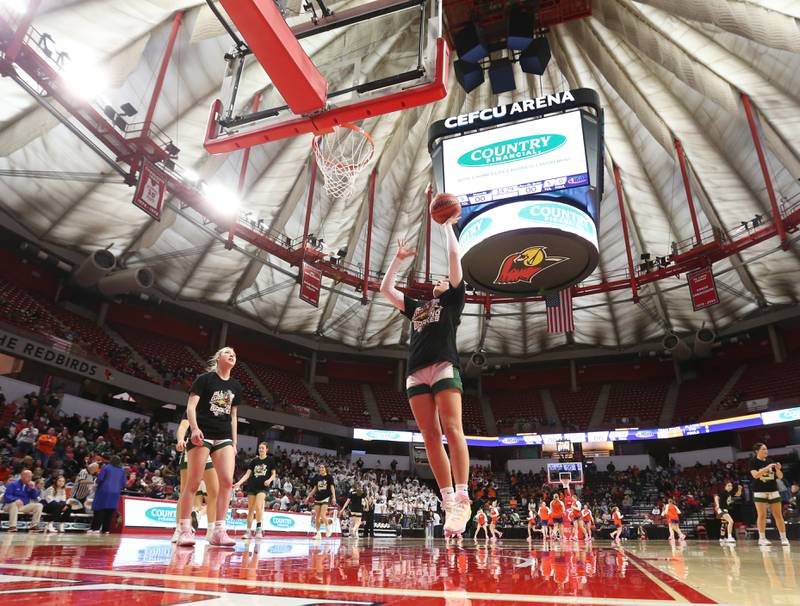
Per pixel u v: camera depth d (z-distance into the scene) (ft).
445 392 9.86
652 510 94.68
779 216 73.26
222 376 18.81
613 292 108.06
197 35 57.21
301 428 105.81
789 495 75.97
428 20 26.94
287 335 120.16
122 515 39.24
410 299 11.32
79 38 54.65
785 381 104.83
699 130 76.79
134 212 78.64
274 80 25.72
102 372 81.61
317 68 28.58
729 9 55.67
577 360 133.39
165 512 42.09
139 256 89.51
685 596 5.72
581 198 38.50
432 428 10.05
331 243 98.94
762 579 8.70
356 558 13.20
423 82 25.88
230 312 110.01
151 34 58.49
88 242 84.64
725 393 112.98
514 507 97.76
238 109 31.50
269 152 80.33
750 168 79.56
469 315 113.70
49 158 68.18
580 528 68.39
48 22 52.19
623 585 6.89
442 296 10.73
